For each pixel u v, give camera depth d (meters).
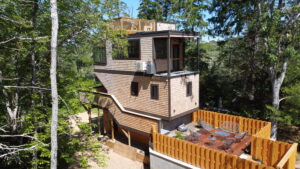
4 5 7.37
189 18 22.14
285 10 12.96
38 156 10.51
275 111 13.23
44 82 10.04
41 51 9.01
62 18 9.48
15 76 9.88
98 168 11.94
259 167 7.48
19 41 8.38
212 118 13.83
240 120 12.48
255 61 17.02
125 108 14.58
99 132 16.38
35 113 8.77
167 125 13.13
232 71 20.12
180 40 14.80
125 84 14.28
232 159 8.15
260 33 13.88
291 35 12.94
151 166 11.27
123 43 11.75
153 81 12.36
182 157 9.82
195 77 13.64
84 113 23.92
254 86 18.47
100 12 10.14
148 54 12.42
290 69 14.85
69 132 10.36
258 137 9.21
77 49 11.00
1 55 8.76
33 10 8.94
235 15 16.27
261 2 13.90
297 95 12.29
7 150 8.95
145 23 15.07
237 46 18.41
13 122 9.88
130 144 14.75
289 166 8.02
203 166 9.09
